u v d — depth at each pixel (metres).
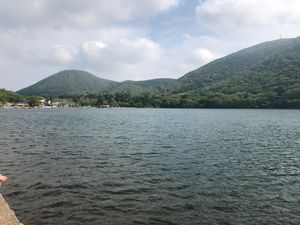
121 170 28.88
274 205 19.92
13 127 75.44
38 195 21.11
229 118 119.19
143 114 162.12
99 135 58.03
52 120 106.75
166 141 49.59
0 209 13.48
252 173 28.41
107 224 16.80
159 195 21.67
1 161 32.12
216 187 23.78
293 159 35.34
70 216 17.70
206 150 40.97
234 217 17.94
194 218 17.77
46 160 33.09
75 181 24.78
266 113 164.12
